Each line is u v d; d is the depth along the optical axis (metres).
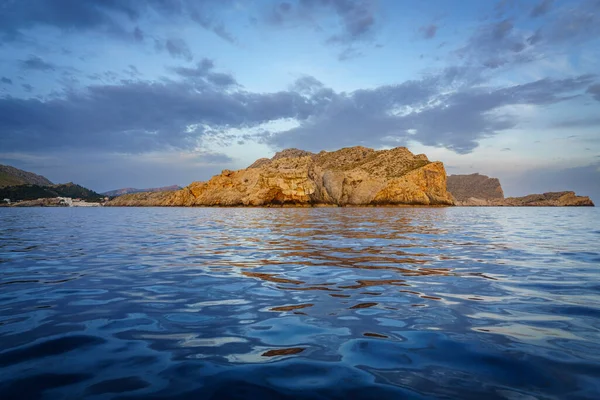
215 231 22.91
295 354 4.06
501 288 7.34
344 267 9.82
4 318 5.39
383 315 5.55
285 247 14.37
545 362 3.79
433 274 8.82
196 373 3.58
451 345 4.31
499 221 35.94
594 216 50.41
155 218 44.31
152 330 4.87
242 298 6.62
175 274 8.89
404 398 3.07
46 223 32.88
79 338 4.56
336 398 3.09
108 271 9.32
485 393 3.15
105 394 3.15
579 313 5.58
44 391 3.20
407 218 40.44
